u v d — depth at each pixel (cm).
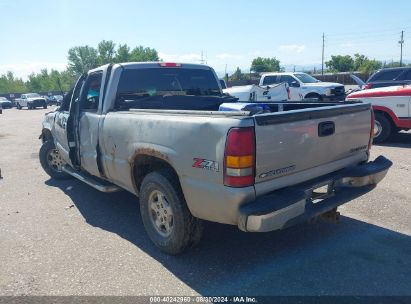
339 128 379
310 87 1730
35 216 522
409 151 859
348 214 486
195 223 372
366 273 347
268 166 317
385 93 923
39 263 385
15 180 727
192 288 333
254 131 303
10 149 1125
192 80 565
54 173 709
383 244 403
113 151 444
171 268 368
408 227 443
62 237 448
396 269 353
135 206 553
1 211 547
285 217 316
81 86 545
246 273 354
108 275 358
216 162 313
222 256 388
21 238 448
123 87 487
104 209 544
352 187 396
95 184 500
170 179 369
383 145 948
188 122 335
